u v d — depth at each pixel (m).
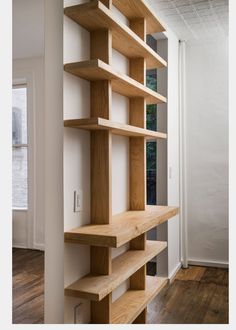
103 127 1.69
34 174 4.66
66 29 1.65
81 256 1.78
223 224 3.85
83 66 1.58
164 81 3.40
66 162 1.66
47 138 1.67
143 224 1.86
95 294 1.56
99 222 1.85
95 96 1.85
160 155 3.43
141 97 2.34
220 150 3.85
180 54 3.85
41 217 4.65
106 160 1.84
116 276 1.80
